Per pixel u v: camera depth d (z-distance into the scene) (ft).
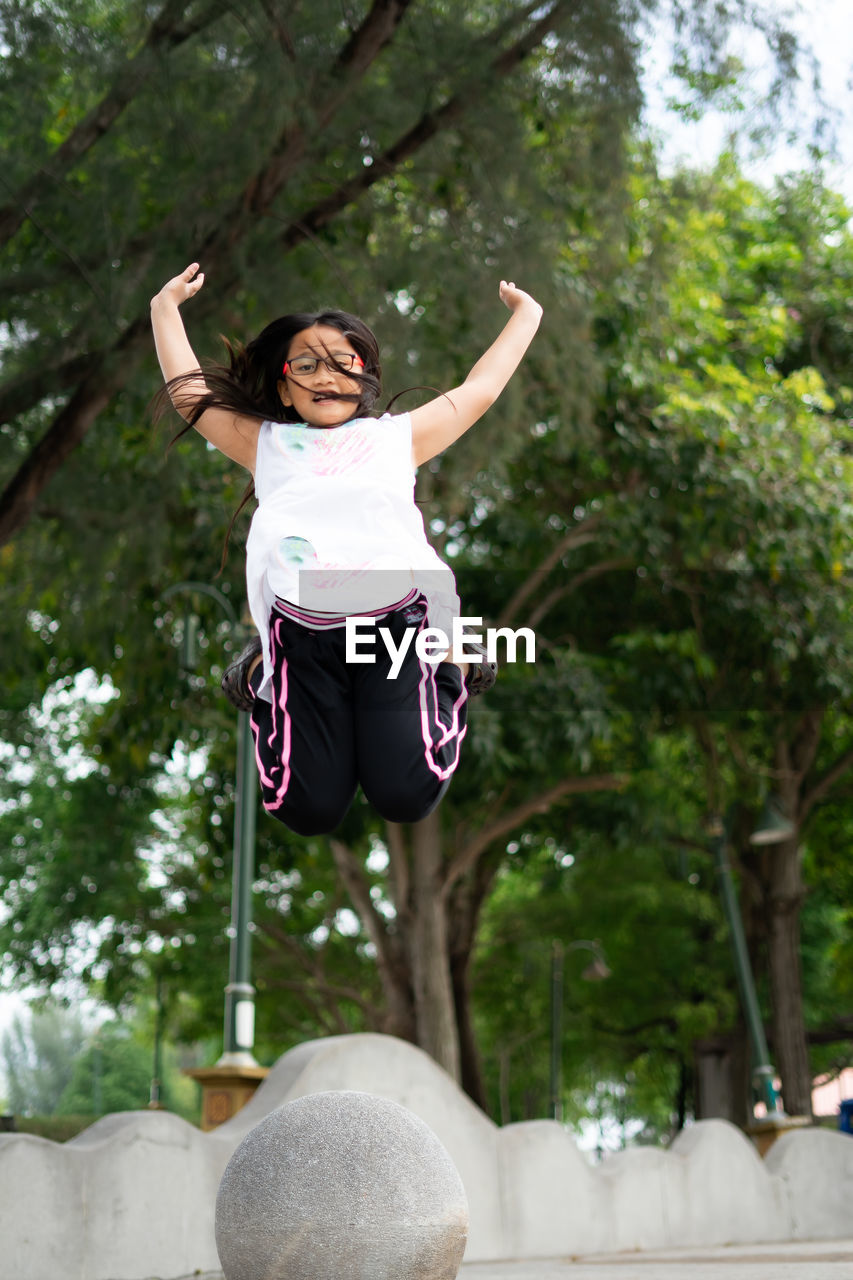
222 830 57.36
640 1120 127.95
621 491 52.75
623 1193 30.91
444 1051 53.21
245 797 39.93
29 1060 193.26
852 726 64.34
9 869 75.66
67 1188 21.07
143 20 27.99
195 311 29.84
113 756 50.01
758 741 62.13
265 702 8.54
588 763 47.70
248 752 40.60
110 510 35.12
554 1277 22.53
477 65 29.32
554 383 35.73
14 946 74.08
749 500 46.96
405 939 58.18
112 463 37.29
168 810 77.56
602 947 87.81
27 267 29.53
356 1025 92.32
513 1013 93.40
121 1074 164.35
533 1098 111.96
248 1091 33.71
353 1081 26.37
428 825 55.67
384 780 8.11
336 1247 12.24
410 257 32.42
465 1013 66.33
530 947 87.30
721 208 44.42
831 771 63.98
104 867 70.85
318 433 8.87
